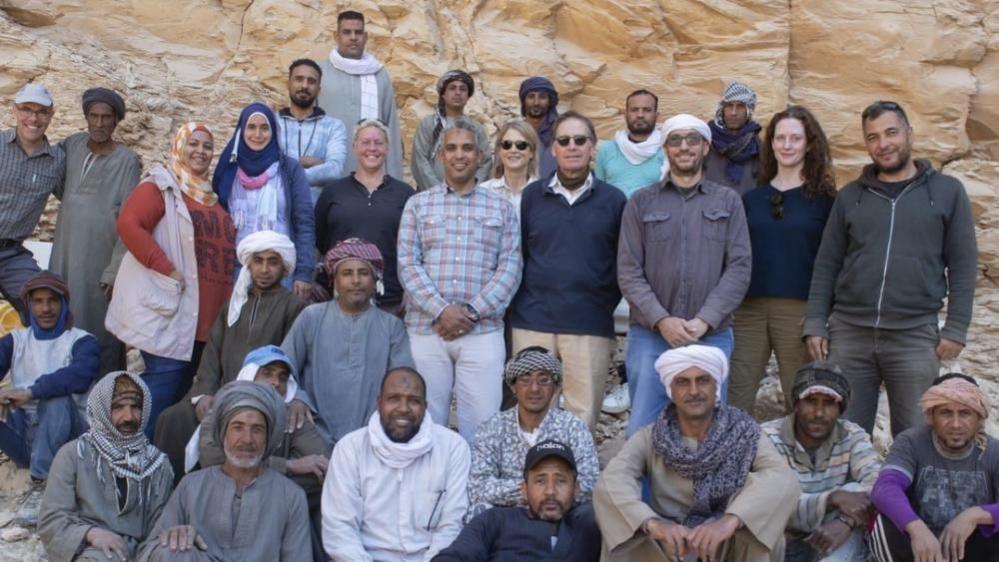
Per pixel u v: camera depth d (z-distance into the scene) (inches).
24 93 288.8
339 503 232.2
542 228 261.7
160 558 217.3
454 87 320.2
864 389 251.6
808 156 263.7
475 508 232.5
